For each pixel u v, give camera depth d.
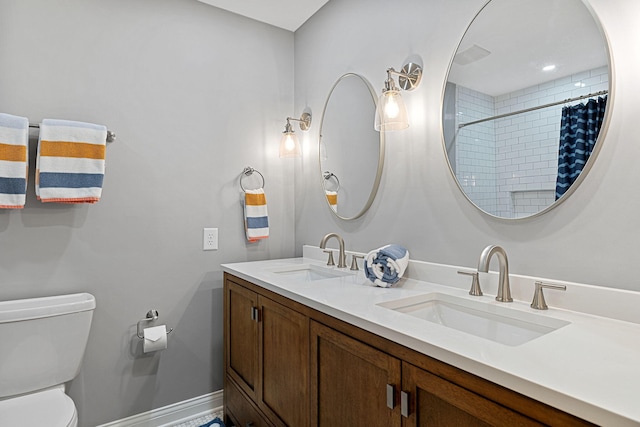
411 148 1.58
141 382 1.93
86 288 1.78
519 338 1.05
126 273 1.88
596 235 1.01
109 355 1.84
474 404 0.73
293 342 1.37
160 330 1.88
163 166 1.99
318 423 1.23
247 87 2.28
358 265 1.84
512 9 1.21
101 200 1.82
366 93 1.83
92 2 1.81
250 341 1.72
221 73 2.18
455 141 1.39
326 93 2.14
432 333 0.88
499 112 1.24
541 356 0.73
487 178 1.28
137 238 1.91
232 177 2.21
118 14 1.88
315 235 2.24
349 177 1.93
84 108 1.78
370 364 1.01
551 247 1.11
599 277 1.01
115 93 1.86
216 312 2.15
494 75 1.26
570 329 0.90
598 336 0.85
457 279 1.37
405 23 1.62
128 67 1.90
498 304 1.13
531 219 1.16
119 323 1.86
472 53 1.33
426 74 1.51
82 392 1.77
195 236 2.08
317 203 2.21
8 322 1.44
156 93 1.97
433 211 1.48
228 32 2.21
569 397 0.58
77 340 1.58
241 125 2.25
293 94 2.44
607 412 0.53
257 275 1.70
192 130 2.08
